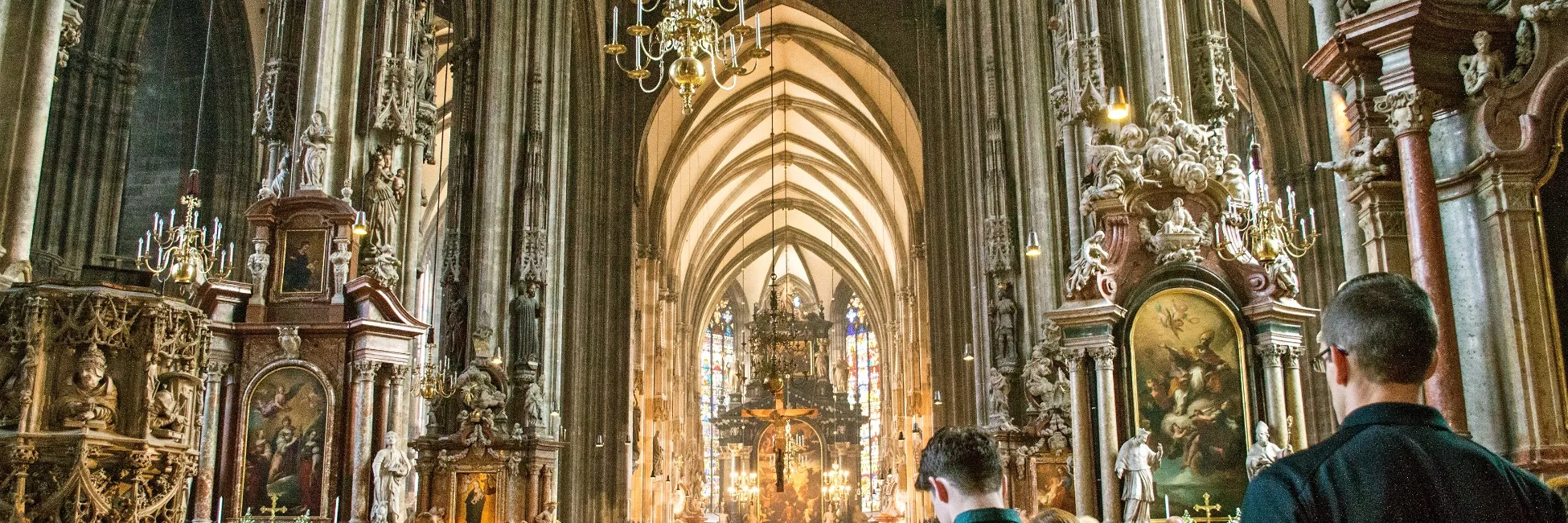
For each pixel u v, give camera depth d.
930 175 37.16
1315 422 23.73
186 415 8.10
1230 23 26.33
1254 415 13.86
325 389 15.88
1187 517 13.56
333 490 15.58
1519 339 6.76
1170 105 14.53
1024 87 21.66
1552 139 6.89
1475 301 7.00
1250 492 2.91
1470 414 6.99
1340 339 3.06
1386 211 7.92
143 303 7.89
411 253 17.83
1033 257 22.75
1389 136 7.83
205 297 16.00
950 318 33.75
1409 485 2.71
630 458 42.03
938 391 37.53
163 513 7.92
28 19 8.50
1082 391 13.99
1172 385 13.99
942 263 36.50
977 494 4.15
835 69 43.66
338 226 16.25
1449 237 7.18
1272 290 14.05
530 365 24.72
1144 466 13.16
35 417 7.40
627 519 38.06
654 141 44.28
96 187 21.94
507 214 25.14
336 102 16.70
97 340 7.63
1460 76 7.22
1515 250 6.83
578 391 33.12
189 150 25.39
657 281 45.72
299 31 17.75
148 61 25.45
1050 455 20.19
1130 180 14.26
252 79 25.84
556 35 27.41
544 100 26.69
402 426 16.31
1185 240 14.07
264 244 16.17
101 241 21.91
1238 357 14.02
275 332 15.89
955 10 30.61
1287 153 26.00
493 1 25.86
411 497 19.97
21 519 7.06
